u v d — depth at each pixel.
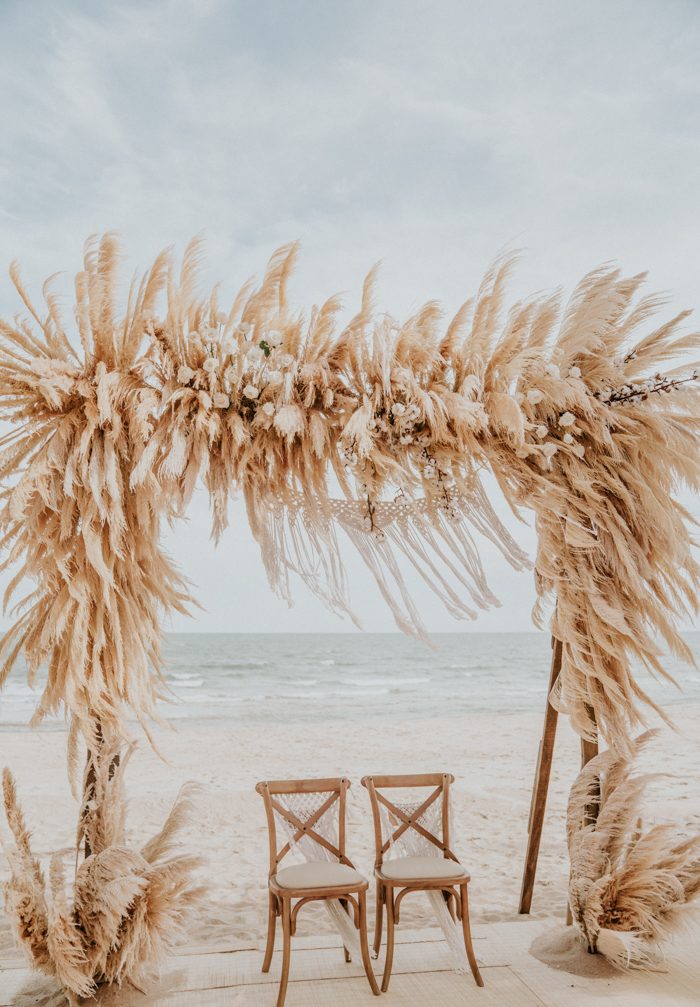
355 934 3.05
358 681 26.09
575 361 3.56
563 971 3.18
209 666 28.41
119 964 2.75
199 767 9.80
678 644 3.39
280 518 3.28
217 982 3.02
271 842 3.19
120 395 3.06
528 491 3.44
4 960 3.25
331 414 3.35
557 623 3.46
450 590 3.36
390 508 3.39
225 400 3.17
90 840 2.93
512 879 4.93
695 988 3.02
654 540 3.47
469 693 22.95
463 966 3.21
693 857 3.26
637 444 3.50
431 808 3.50
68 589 2.94
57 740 12.39
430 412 3.21
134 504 3.12
